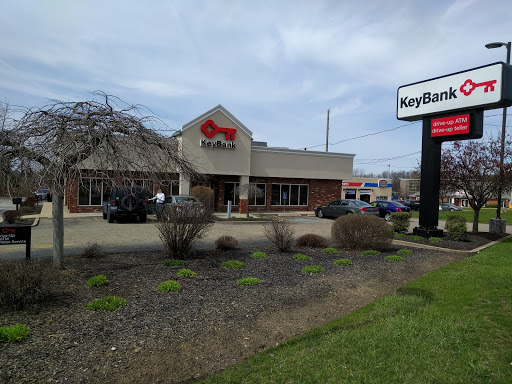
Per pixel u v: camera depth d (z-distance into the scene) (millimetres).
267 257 8258
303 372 3195
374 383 3006
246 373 3189
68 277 5953
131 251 9008
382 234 9422
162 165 5938
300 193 27156
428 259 8742
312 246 10000
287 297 5453
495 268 7359
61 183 5219
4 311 4363
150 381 3088
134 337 3869
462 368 3252
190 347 3736
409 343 3756
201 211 8125
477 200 14852
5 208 29312
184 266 7074
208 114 21766
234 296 5371
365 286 6246
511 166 13445
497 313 4570
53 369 3146
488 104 10492
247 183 22969
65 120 5375
